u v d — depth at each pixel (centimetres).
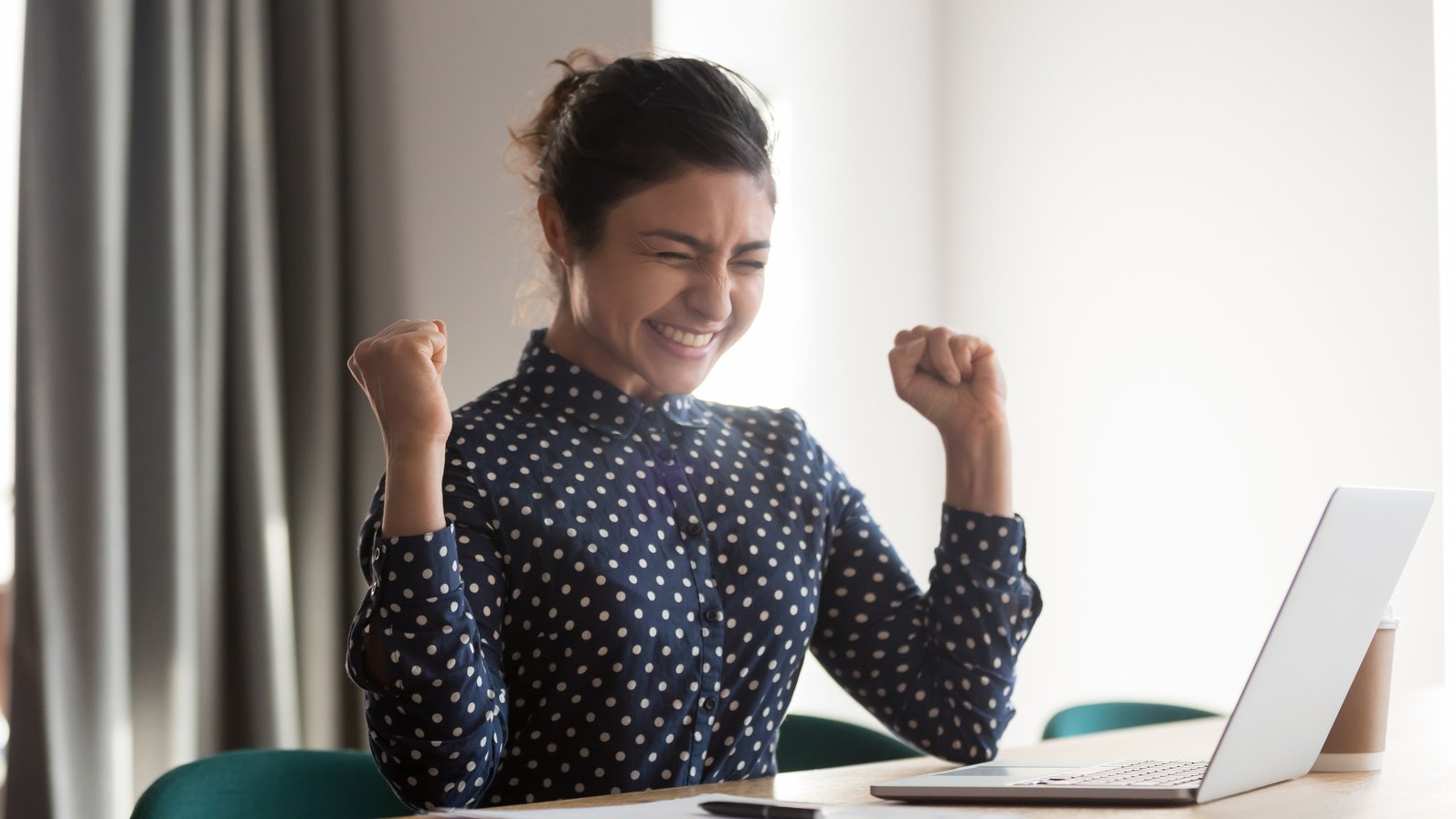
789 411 154
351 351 325
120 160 279
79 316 272
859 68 361
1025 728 355
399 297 315
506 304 291
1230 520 313
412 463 109
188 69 293
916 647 146
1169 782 112
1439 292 280
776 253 340
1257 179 311
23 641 270
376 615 110
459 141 302
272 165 314
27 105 272
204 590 293
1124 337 337
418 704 109
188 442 288
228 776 151
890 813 102
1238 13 316
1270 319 308
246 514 301
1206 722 194
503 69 295
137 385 286
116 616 274
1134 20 337
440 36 307
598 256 134
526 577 126
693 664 132
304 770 158
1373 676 128
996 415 142
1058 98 354
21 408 272
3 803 274
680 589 132
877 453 366
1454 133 279
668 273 132
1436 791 118
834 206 355
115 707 273
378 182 320
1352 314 293
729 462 144
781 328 345
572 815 99
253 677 299
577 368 139
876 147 367
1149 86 334
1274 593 305
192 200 293
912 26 379
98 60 274
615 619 127
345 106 327
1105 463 339
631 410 138
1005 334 364
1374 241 290
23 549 272
